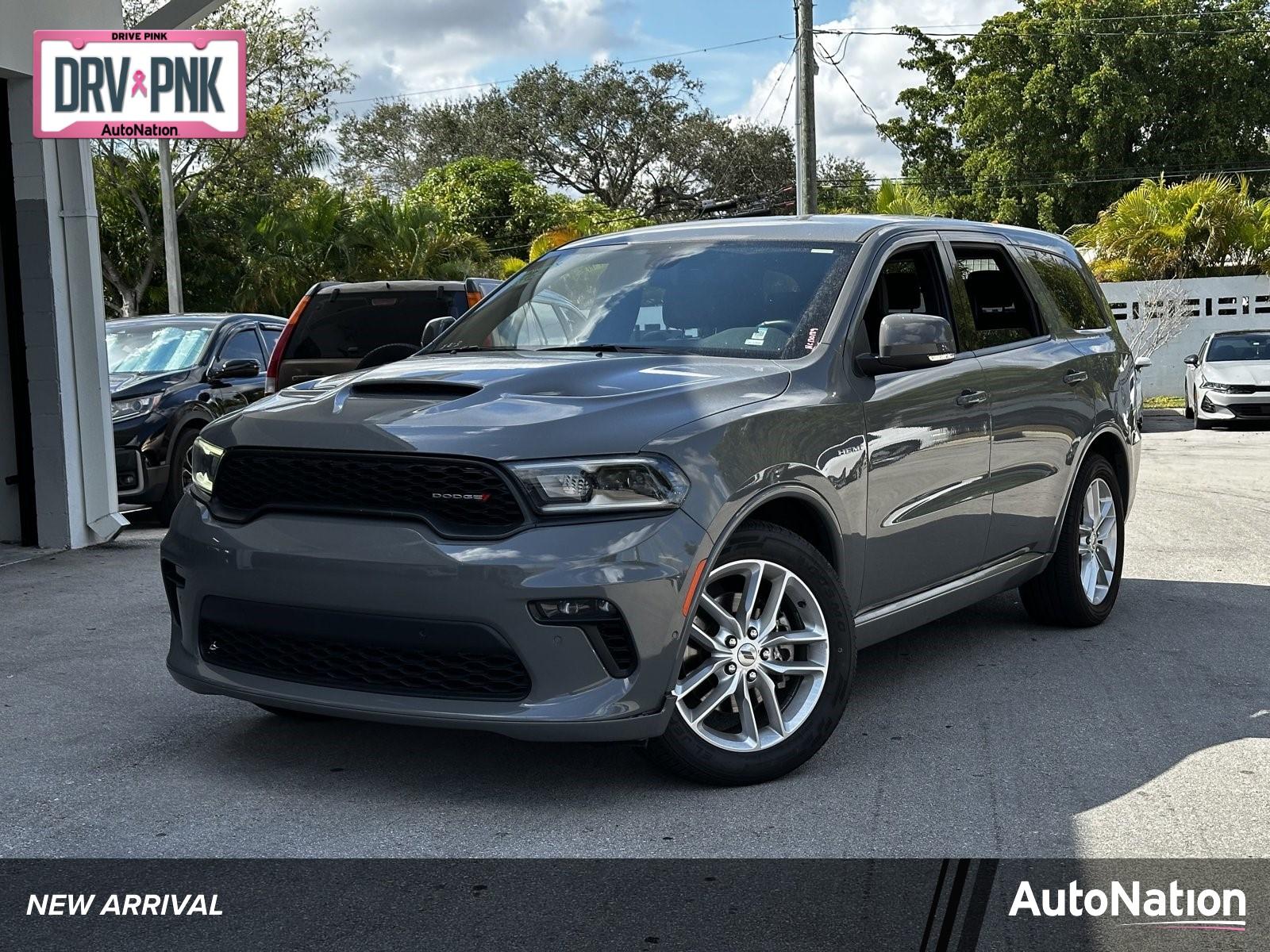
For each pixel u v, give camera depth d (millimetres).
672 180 62125
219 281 34188
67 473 8805
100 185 32562
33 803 3889
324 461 3818
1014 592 7098
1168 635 6031
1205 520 9805
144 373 10602
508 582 3553
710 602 3877
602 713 3607
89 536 9039
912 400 4715
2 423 8875
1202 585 7238
